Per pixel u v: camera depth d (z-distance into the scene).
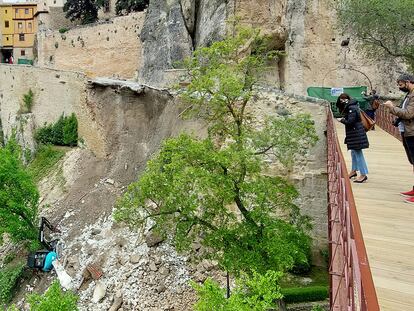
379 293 3.98
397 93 24.39
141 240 16.91
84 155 27.00
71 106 28.38
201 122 20.41
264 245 11.54
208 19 28.50
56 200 24.52
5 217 19.39
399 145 14.55
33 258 18.61
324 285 14.74
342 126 19.22
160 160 12.91
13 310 11.37
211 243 12.33
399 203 7.25
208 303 8.13
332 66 25.64
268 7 26.59
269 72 26.44
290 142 13.14
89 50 44.12
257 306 7.92
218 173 12.17
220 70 12.99
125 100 25.33
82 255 18.45
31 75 30.39
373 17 20.06
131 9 50.94
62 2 65.19
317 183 15.69
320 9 25.56
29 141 29.62
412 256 4.84
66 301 11.31
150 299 14.96
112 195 22.70
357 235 3.20
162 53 33.25
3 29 66.69
